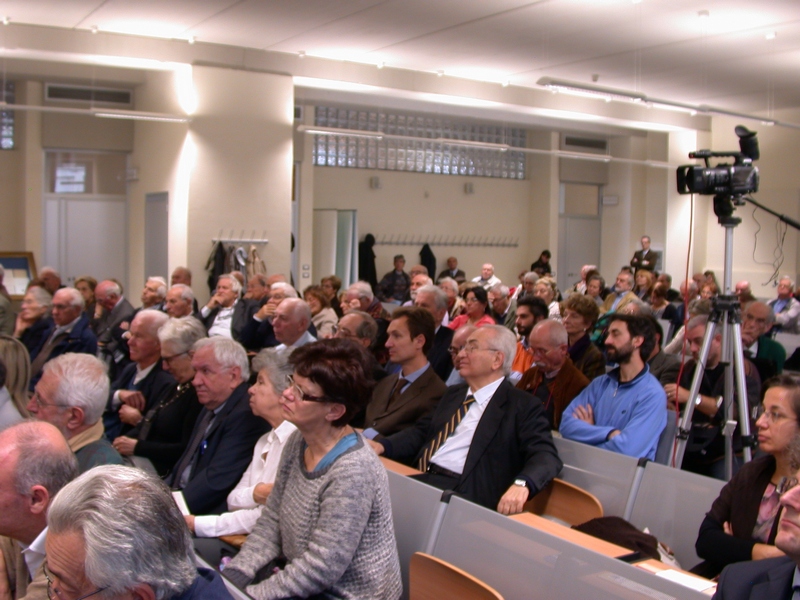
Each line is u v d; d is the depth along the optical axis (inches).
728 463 119.2
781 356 178.1
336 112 449.4
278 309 168.6
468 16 281.6
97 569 41.3
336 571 71.3
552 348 135.9
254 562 78.4
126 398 140.4
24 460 60.1
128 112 316.2
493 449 108.0
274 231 351.3
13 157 390.9
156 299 254.8
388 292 458.0
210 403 111.7
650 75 376.2
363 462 75.1
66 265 403.5
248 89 342.3
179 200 343.6
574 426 123.0
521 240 530.0
